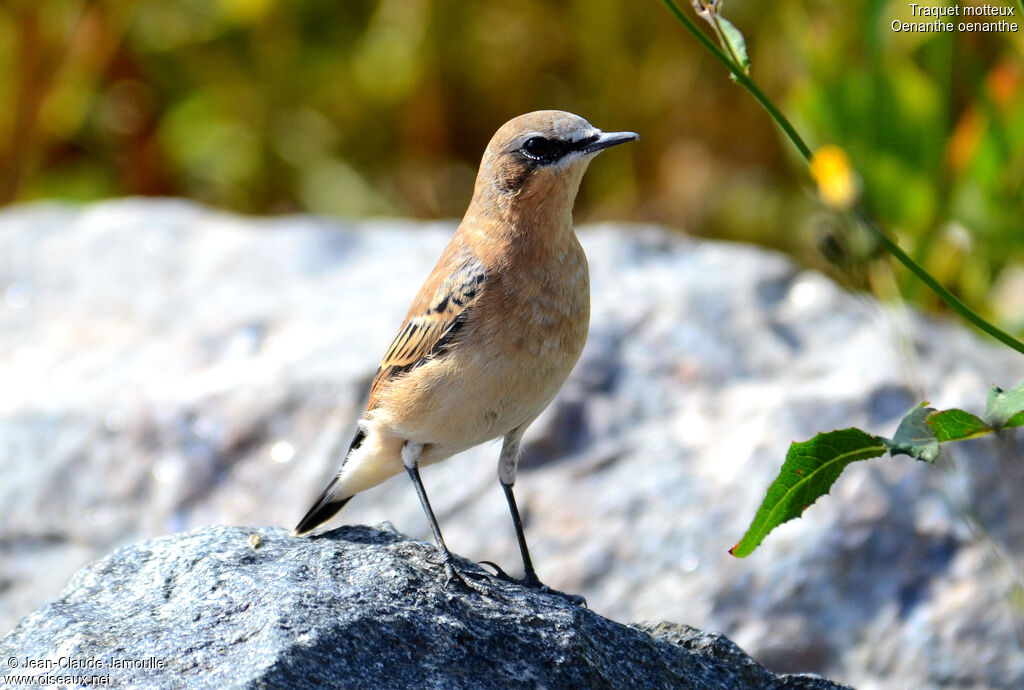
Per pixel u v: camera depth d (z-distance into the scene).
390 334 13.63
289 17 19.42
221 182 19.69
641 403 12.84
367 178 19.48
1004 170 13.84
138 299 15.20
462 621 6.93
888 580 11.15
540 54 18.95
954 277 14.62
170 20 19.30
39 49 18.88
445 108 19.36
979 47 15.39
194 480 12.36
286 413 12.66
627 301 14.04
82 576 7.42
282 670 6.12
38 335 14.68
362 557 7.41
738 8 17.56
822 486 6.51
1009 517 11.32
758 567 11.23
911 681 10.67
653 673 7.25
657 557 11.45
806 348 13.50
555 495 12.03
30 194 19.23
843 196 7.41
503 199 8.11
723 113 18.17
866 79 14.16
